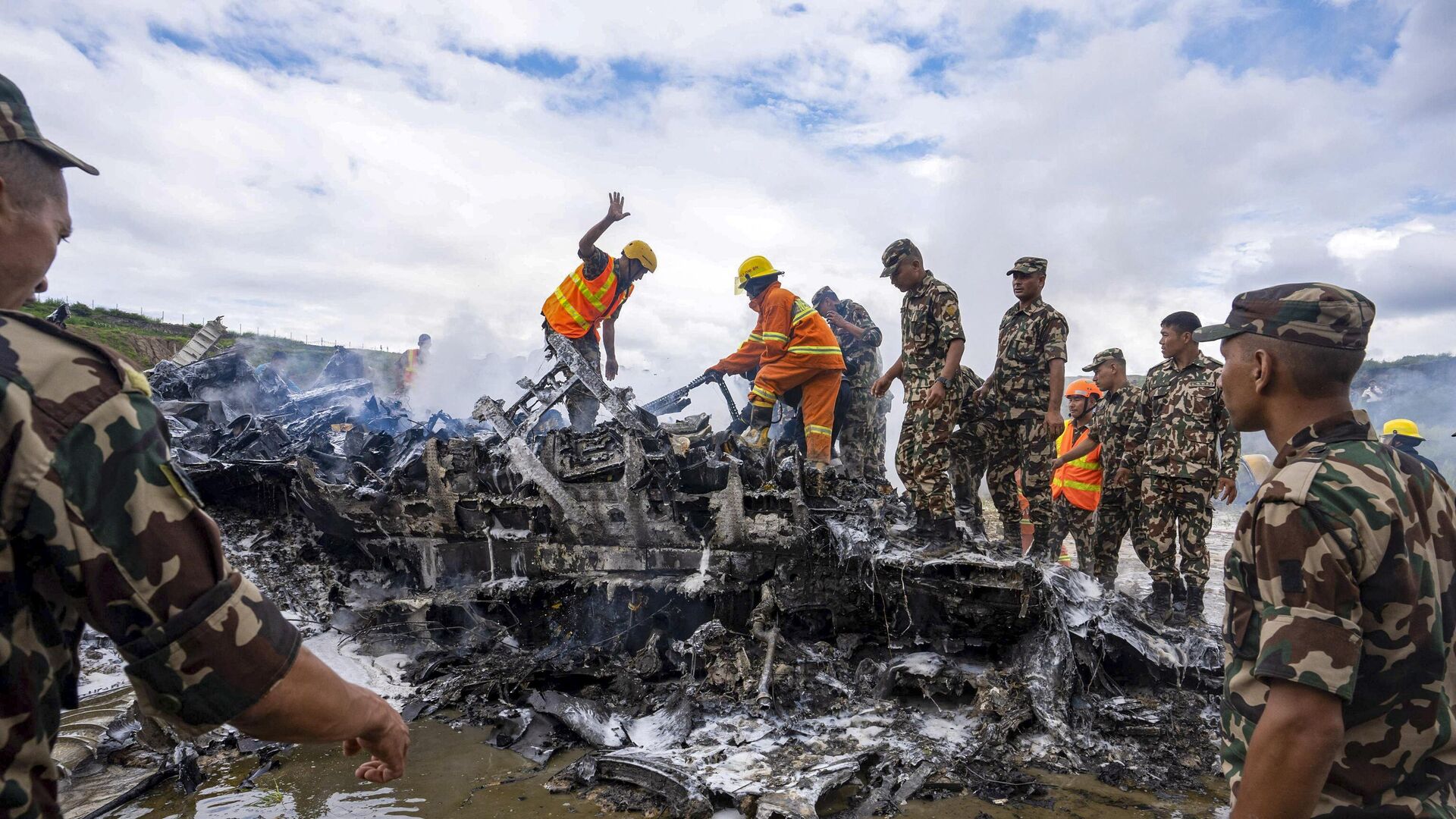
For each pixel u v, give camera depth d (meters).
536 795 3.66
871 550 4.87
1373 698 1.49
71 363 1.11
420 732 4.45
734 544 5.11
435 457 6.05
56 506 1.05
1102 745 4.04
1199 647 4.73
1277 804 1.45
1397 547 1.47
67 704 1.22
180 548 1.13
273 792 3.69
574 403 7.55
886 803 3.51
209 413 8.45
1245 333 1.76
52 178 1.29
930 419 5.14
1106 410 6.61
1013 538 6.13
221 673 1.15
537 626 5.62
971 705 4.39
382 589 6.40
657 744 4.09
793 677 4.56
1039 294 5.82
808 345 6.44
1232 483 5.41
